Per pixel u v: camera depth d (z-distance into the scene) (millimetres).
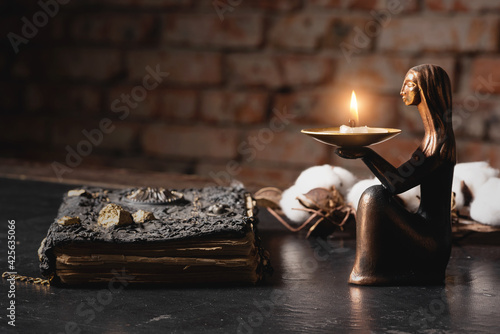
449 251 879
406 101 862
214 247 857
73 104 2213
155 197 978
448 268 934
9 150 2295
